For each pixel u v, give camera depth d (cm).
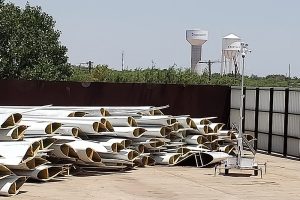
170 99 2327
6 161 1218
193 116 2353
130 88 2275
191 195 1234
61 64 3180
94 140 1578
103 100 2247
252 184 1412
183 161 1767
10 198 1138
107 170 1566
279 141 2120
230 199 1197
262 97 2230
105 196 1191
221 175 1554
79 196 1180
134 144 1642
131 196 1201
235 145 1903
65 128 1506
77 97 2220
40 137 1374
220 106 2383
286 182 1465
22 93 2164
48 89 2191
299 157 1991
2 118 1288
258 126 2253
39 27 3173
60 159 1460
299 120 2002
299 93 2006
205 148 1816
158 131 1686
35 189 1244
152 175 1520
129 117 1645
